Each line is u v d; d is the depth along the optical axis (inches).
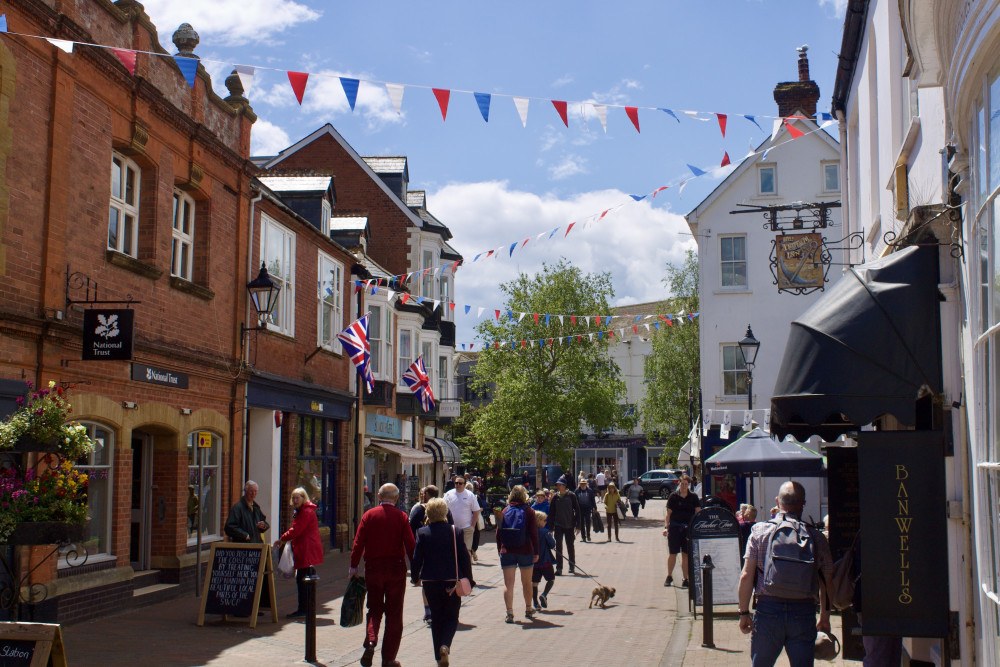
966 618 244.2
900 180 362.6
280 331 738.2
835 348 258.2
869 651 297.3
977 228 228.8
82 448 348.5
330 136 1389.0
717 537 519.5
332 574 718.5
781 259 813.9
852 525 360.8
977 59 209.0
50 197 432.5
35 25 421.1
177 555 560.7
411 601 597.3
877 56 451.8
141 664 364.5
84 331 438.6
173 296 559.8
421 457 1166.3
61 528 331.9
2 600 390.0
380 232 1359.5
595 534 1205.7
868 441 256.2
